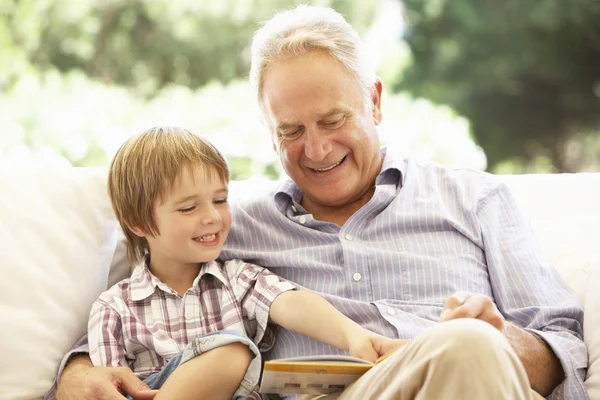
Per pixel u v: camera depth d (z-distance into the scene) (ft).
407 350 4.21
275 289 6.29
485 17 29.14
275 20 6.82
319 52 6.44
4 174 6.52
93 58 25.14
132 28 25.59
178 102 22.38
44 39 24.22
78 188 6.71
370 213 6.61
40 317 6.08
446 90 29.53
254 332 6.50
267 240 6.79
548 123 30.40
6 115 21.50
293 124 6.43
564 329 6.07
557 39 29.45
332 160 6.48
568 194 7.35
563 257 6.91
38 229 6.35
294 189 6.99
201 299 6.48
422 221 6.54
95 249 6.61
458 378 3.91
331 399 5.12
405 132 19.93
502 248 6.52
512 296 6.32
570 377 5.55
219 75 25.99
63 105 22.09
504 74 29.58
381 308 6.17
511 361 4.03
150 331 6.26
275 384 4.91
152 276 6.49
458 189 6.75
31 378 5.92
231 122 21.24
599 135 30.58
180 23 25.75
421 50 29.32
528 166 30.89
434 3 28.89
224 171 6.52
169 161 6.33
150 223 6.43
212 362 5.52
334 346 6.00
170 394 5.48
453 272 6.31
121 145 6.70
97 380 5.67
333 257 6.53
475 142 30.12
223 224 6.49
